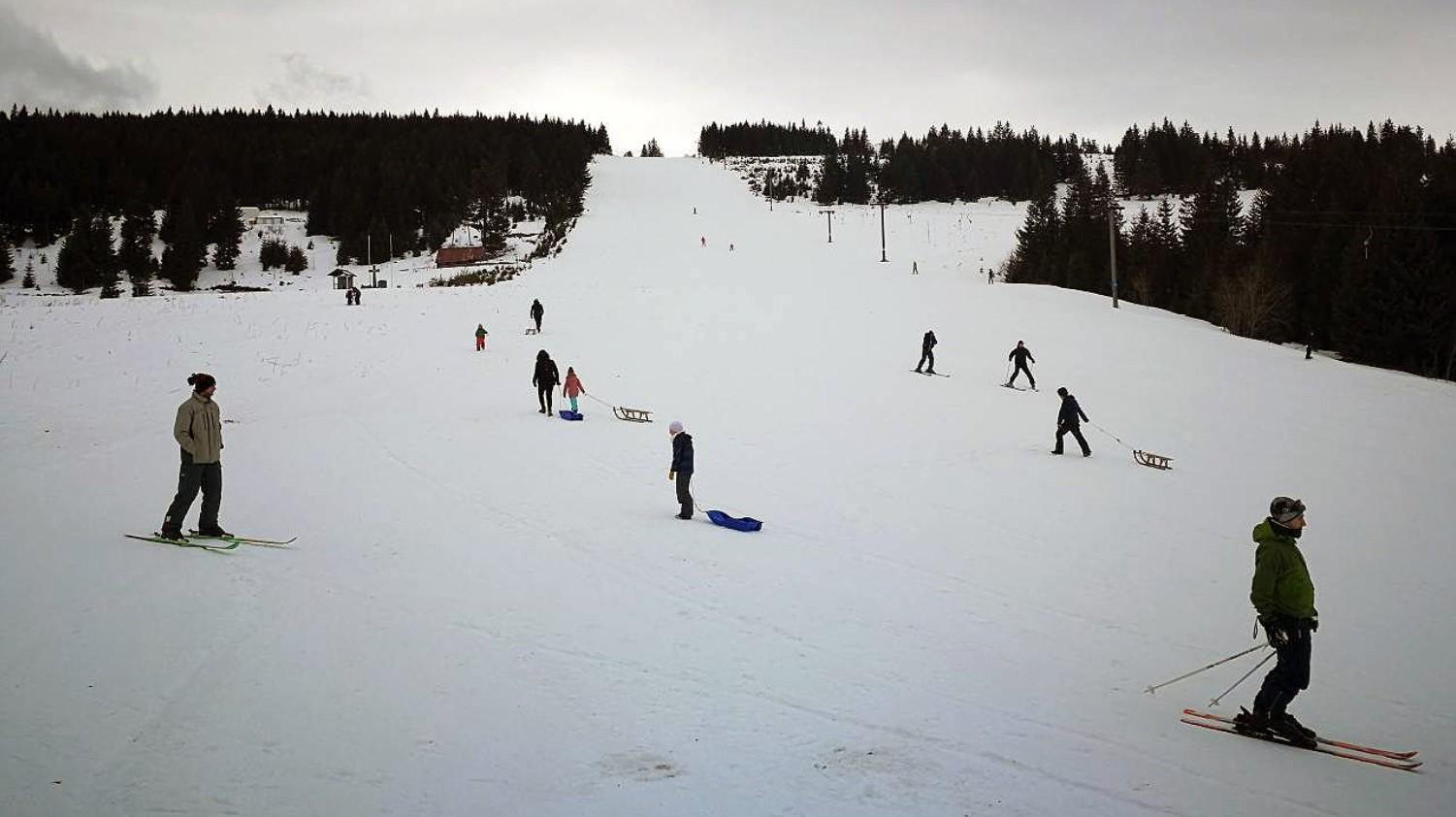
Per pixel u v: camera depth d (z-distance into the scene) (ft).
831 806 17.21
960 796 17.85
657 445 60.34
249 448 54.08
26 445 52.03
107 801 15.96
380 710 20.58
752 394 80.38
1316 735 22.20
